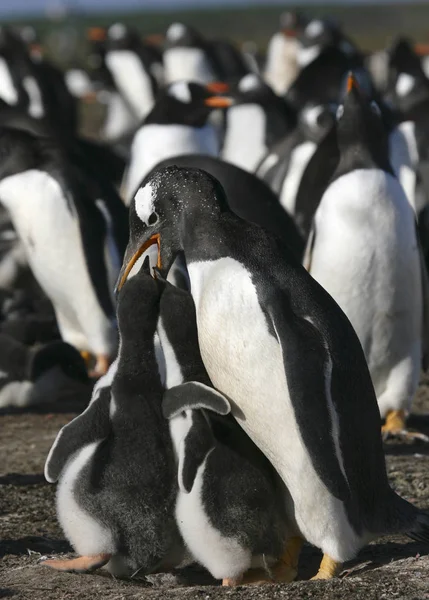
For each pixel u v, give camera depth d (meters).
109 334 16.44
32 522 10.11
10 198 16.23
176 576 8.77
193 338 8.71
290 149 21.06
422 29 120.19
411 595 7.81
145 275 8.66
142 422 8.26
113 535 8.27
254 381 8.53
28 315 16.55
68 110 33.62
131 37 43.97
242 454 8.43
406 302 12.59
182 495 8.14
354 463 8.44
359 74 27.11
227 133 29.64
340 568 8.62
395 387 13.00
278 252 8.81
